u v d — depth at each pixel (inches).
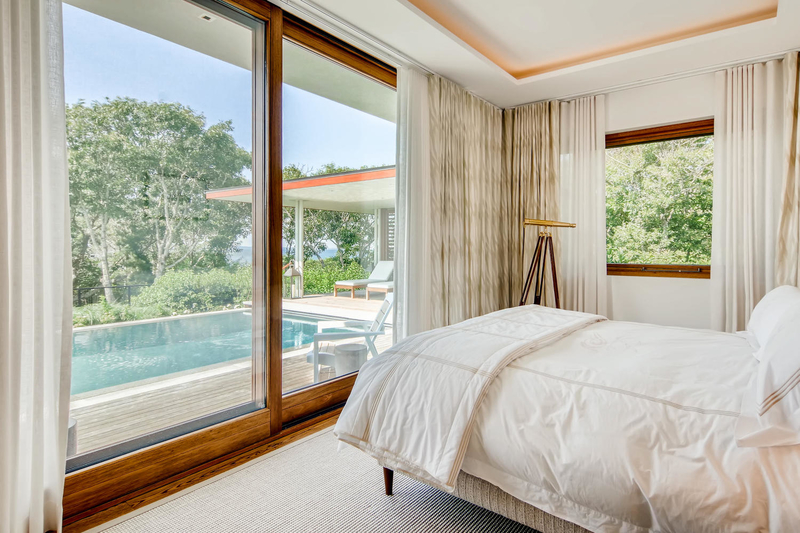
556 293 149.3
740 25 114.0
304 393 106.0
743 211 127.7
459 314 143.1
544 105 162.4
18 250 55.2
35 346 57.4
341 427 67.5
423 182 129.1
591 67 133.0
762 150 126.1
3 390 53.1
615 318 156.9
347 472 81.9
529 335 76.5
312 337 108.5
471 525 65.8
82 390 69.1
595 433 49.9
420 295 128.3
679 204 146.9
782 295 78.4
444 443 57.6
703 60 127.3
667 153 148.3
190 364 83.2
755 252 126.1
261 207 95.3
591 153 155.3
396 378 67.2
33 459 57.4
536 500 52.8
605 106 154.5
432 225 133.5
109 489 71.4
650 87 146.2
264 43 94.3
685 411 49.4
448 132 139.1
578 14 113.0
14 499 55.2
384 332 130.0
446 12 111.9
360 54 117.6
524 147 167.2
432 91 134.1
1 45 52.7
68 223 61.5
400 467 62.9
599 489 47.3
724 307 131.7
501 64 145.0
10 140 55.4
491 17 114.5
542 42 129.0
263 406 96.7
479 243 155.8
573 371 60.4
